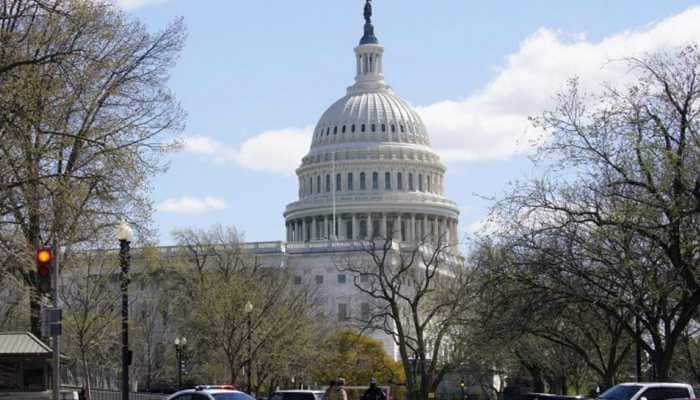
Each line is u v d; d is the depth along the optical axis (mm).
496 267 64438
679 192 55156
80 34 52125
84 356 85188
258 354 104312
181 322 128125
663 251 58844
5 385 59188
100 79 54594
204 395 45781
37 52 49000
